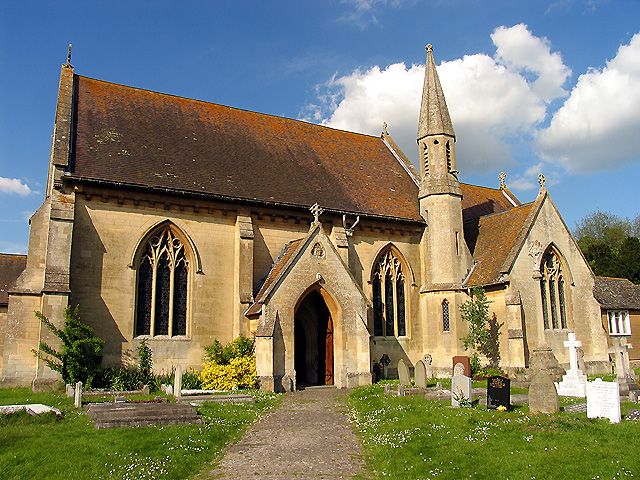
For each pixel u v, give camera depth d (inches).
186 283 1127.0
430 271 1376.7
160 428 610.2
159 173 1112.2
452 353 1301.7
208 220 1149.7
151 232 1090.1
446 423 622.8
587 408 657.6
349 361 1102.4
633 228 3250.5
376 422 669.9
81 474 445.1
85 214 1032.8
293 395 956.6
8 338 973.2
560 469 437.7
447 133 1440.7
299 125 1537.9
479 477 435.2
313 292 1156.5
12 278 1627.7
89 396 871.1
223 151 1278.3
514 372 1161.4
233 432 627.8
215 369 1023.6
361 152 1578.5
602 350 1343.5
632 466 436.5
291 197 1241.4
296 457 522.3
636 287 1823.3
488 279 1274.6
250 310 1087.6
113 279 1039.0
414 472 458.9
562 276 1348.4
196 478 460.1
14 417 640.4
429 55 1533.0
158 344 1065.5
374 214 1328.7
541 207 1337.4
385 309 1357.0
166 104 1332.4
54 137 1058.1
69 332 938.1
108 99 1246.3
